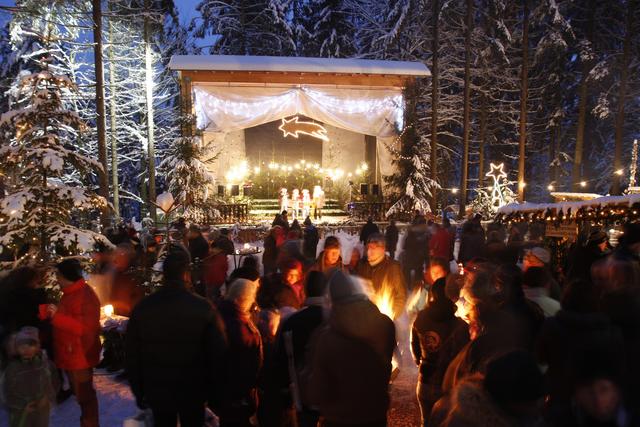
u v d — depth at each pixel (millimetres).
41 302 5070
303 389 3154
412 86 25250
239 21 34031
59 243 7074
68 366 4527
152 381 3555
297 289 5598
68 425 5164
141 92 29703
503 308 3447
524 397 1905
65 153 7309
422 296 5832
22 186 7465
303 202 25078
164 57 31000
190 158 22016
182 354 3525
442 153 33062
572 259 6652
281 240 10562
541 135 33438
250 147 30234
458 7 28906
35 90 7398
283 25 33344
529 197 36000
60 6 18422
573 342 2822
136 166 33531
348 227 22328
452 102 31109
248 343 3992
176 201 21734
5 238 6914
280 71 24219
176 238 11883
